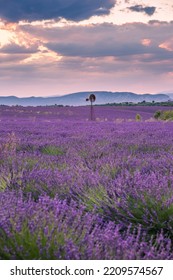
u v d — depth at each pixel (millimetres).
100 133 14156
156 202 4215
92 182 5074
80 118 40812
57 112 51250
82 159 7184
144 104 92000
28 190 5156
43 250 2877
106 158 7234
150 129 16703
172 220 3963
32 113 48594
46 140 11414
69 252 2766
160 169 5914
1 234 3121
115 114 50375
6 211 3598
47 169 6344
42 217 3451
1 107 60938
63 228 3168
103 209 4270
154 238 3865
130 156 7152
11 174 5812
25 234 3082
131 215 4078
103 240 3066
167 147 9641
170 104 84688
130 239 3170
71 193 4820
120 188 4707
